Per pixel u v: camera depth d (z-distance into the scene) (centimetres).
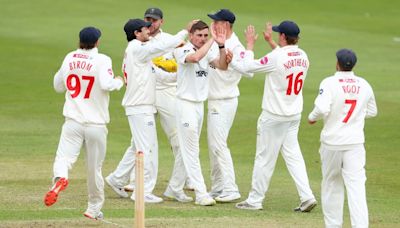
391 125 7250
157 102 5047
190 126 4744
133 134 4828
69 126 4134
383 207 4734
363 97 3956
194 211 4597
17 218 4288
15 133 6969
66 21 13075
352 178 3934
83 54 4119
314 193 5184
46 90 8906
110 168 5784
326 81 3962
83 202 4766
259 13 14538
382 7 15838
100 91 4112
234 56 4791
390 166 5888
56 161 4122
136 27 4747
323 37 12350
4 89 8894
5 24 12800
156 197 4875
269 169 4684
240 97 8538
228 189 4928
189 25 4719
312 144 6681
